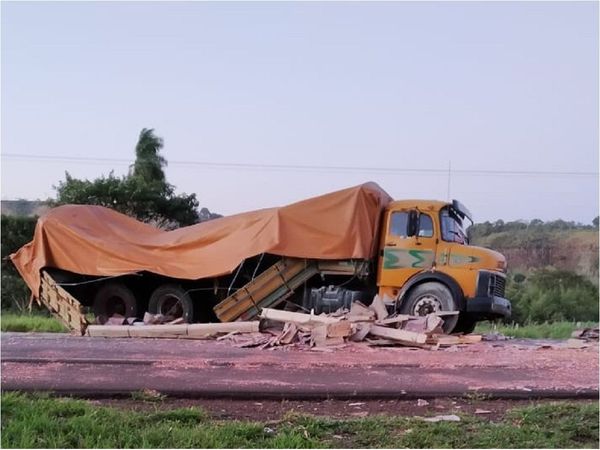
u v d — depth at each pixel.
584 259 36.59
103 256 15.93
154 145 37.78
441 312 13.41
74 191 33.66
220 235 15.35
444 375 8.78
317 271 14.71
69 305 15.20
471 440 5.84
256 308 14.76
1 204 32.78
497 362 10.02
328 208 14.57
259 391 7.47
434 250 13.98
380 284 14.27
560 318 30.05
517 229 38.59
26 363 9.46
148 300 16.48
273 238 14.57
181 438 5.74
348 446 5.70
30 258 16.59
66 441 5.71
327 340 11.97
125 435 5.82
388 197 15.39
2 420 6.18
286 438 5.74
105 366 9.25
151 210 34.25
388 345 12.29
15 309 26.00
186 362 9.69
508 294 31.09
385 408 7.01
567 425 6.21
